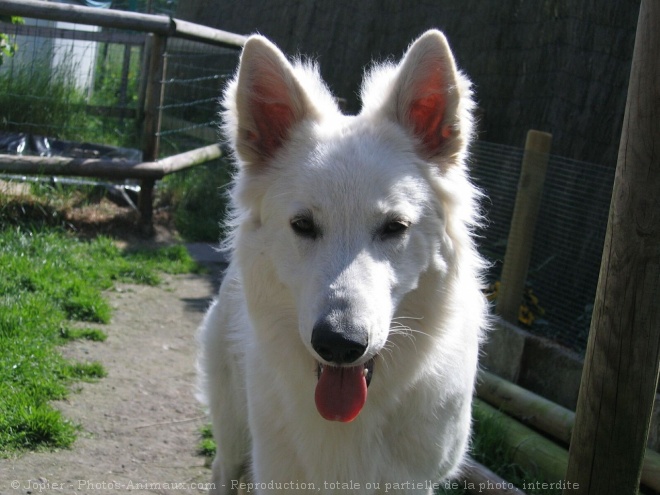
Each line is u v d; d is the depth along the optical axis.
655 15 0.87
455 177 1.00
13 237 2.19
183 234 2.67
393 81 1.00
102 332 1.76
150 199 2.59
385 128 0.99
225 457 1.21
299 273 0.93
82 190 2.64
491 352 1.59
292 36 3.30
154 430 1.42
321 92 1.07
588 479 0.97
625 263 0.91
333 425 0.95
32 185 2.51
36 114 2.96
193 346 1.78
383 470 0.98
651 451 1.23
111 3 4.67
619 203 0.91
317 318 0.87
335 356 0.86
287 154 0.99
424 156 1.00
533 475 1.29
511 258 1.59
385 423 0.97
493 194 1.87
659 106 0.87
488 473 1.25
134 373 1.61
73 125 3.06
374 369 0.95
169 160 2.61
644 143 0.88
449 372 0.98
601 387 0.94
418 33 2.69
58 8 2.37
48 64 3.08
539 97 2.25
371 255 0.91
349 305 0.87
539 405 1.38
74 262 2.13
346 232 0.92
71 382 1.53
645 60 0.88
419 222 0.95
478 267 1.05
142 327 1.86
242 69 0.98
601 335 0.94
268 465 1.00
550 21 2.23
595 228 1.66
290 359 0.96
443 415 0.98
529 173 1.57
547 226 1.76
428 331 0.97
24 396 1.41
